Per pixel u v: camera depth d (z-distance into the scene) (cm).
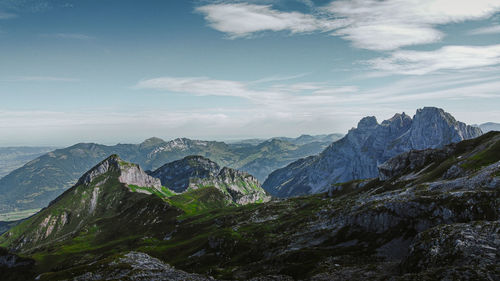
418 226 7800
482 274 4144
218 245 15900
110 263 8981
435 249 5378
